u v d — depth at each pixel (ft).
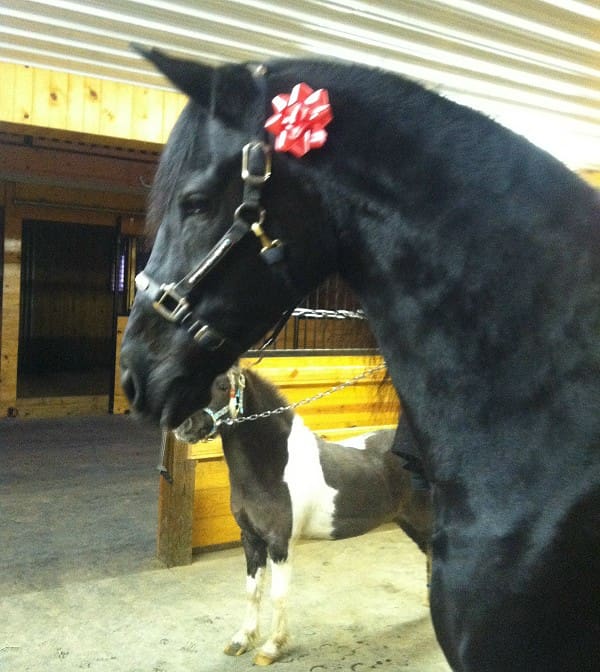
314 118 2.70
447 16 7.22
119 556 10.80
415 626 8.75
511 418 2.57
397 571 10.66
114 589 9.57
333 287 3.60
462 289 2.66
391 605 9.39
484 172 2.68
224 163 2.80
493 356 2.61
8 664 7.39
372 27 7.44
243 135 2.81
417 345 2.77
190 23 7.34
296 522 7.94
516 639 2.47
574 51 8.07
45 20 7.20
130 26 7.39
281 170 2.81
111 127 9.11
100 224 23.36
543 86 9.17
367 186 2.80
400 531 12.66
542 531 2.42
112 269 24.12
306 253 2.88
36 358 23.56
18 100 8.43
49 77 8.61
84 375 24.26
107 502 13.55
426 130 2.77
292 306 3.04
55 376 23.91
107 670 7.39
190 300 2.87
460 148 2.72
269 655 7.68
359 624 8.79
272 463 7.90
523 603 2.44
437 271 2.71
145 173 22.53
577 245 2.54
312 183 2.84
